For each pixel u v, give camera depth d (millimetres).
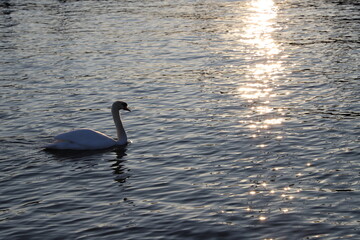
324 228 10336
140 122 17578
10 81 22750
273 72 23344
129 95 20594
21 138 16188
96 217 11070
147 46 29094
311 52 26797
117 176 13297
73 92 21062
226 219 10789
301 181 12586
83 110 18922
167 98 20062
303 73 22938
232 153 14555
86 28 34500
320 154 14234
